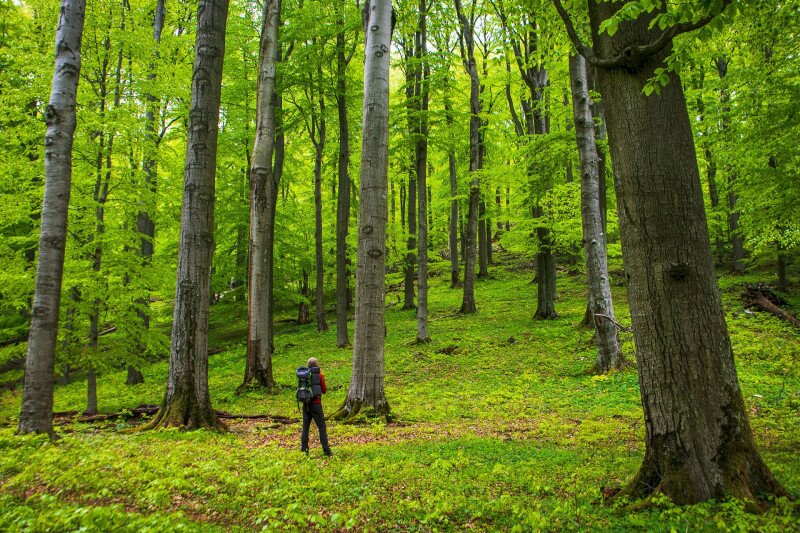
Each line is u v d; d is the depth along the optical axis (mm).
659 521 3941
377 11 10594
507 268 36406
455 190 27594
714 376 4367
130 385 18125
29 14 17984
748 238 16734
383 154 10500
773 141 13102
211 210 9938
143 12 15461
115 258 13109
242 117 22297
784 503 3916
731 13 3719
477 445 7547
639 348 4695
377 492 5465
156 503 4855
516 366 14375
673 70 4203
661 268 4484
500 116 25172
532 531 4098
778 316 15812
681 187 4480
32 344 7859
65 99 8281
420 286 18641
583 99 13328
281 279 26688
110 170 12992
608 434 7789
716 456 4270
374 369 10211
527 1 7062
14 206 12117
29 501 4691
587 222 13148
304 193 32906
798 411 8086
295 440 8578
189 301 9500
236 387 14961
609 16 4824
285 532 4297
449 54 17172
